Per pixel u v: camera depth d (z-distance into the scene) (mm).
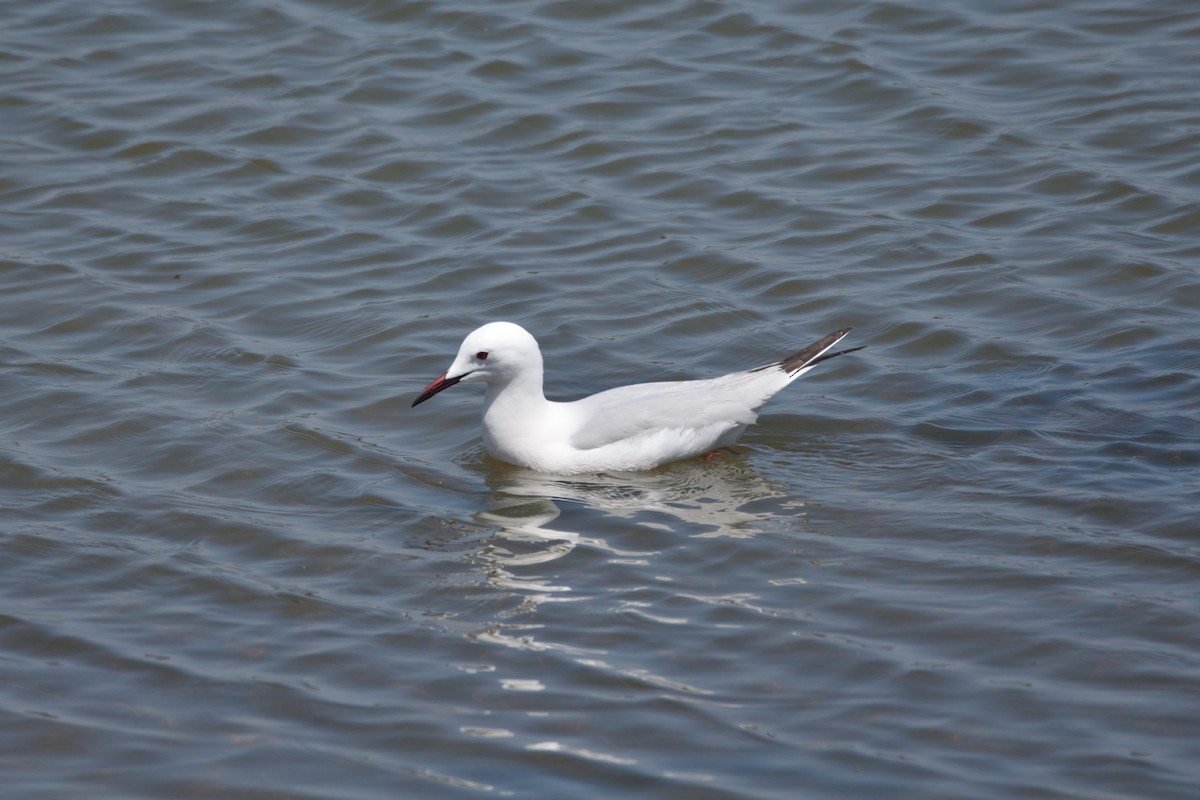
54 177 19969
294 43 23203
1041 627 11531
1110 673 10969
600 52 22953
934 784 9852
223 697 10875
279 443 14531
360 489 13844
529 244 18609
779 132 20953
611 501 13703
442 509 13531
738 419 14422
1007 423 14766
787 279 17719
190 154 20547
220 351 16266
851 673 11062
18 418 14898
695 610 11891
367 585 12297
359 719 10609
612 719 10555
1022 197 19297
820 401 15453
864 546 12781
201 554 12766
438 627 11688
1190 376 15367
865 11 23891
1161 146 20094
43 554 12680
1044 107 21281
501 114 21469
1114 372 15547
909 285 17547
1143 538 12672
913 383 15664
